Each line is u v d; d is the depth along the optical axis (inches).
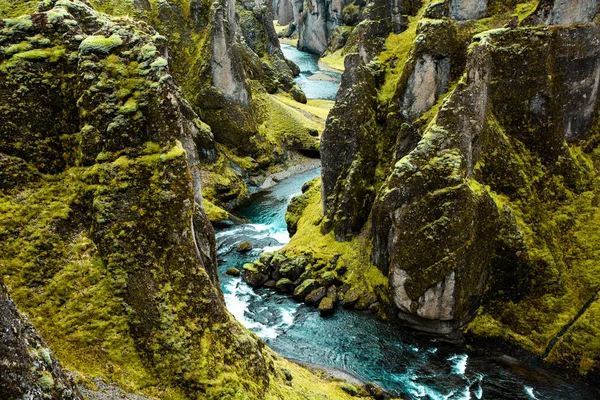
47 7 974.4
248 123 3312.0
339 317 1690.5
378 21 2224.4
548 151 1686.8
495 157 1636.3
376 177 1957.4
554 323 1455.5
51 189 899.4
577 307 1470.2
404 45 2139.5
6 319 457.4
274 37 4889.3
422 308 1510.8
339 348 1521.9
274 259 1945.1
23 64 885.8
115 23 965.2
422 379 1366.9
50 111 907.4
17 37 896.3
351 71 1955.0
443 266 1453.0
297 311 1737.2
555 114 1664.6
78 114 916.6
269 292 1881.2
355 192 1918.1
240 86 3284.9
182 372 821.2
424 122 1787.6
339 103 1980.8
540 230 1595.7
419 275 1492.4
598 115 1801.2
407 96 1878.7
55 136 914.7
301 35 7524.6
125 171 881.5
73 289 842.2
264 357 1080.2
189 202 911.7
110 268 862.5
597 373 1314.0
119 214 874.1
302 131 3668.8
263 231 2507.4
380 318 1674.5
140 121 893.2
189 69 3371.1
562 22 1711.4
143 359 828.6
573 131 1763.0
